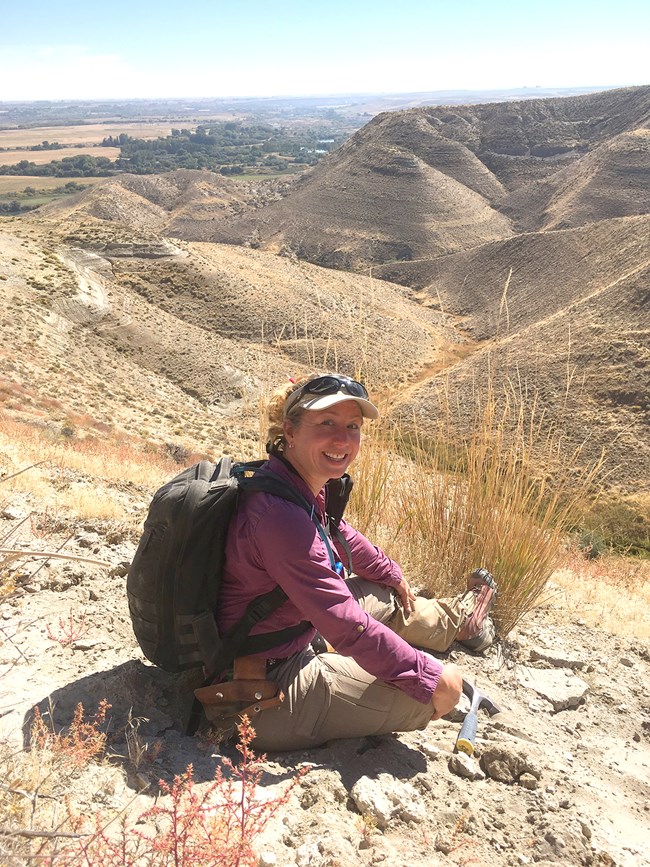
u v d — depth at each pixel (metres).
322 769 2.34
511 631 4.32
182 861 1.46
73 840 1.52
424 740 2.74
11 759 1.88
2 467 6.54
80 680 2.53
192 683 2.60
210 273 93.25
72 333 63.19
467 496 4.18
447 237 189.50
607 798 2.79
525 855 2.18
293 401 2.34
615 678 4.18
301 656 2.45
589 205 190.75
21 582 3.30
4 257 70.06
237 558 2.26
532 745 2.83
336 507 2.66
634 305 66.88
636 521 24.31
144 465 11.95
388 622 3.15
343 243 191.00
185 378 65.38
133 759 2.10
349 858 1.89
